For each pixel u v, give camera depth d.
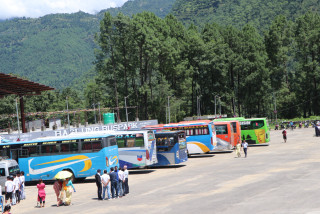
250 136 56.53
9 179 25.38
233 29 125.31
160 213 17.30
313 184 21.53
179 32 119.81
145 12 112.12
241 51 122.69
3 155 34.28
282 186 21.75
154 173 35.34
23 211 22.55
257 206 16.92
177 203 19.36
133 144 36.16
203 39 124.31
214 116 95.81
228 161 39.12
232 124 51.56
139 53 101.56
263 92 119.12
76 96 172.75
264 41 127.81
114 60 102.38
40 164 33.59
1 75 51.25
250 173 28.47
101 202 22.62
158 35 105.38
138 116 108.31
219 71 115.06
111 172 23.77
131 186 27.97
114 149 33.84
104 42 99.50
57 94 161.25
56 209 21.94
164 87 104.81
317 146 46.59
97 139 32.72
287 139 64.31
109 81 106.25
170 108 104.50
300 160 34.09
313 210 15.30
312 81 116.38
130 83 116.25
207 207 17.64
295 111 120.25
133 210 18.72
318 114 118.38
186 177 29.69
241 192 20.91
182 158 38.91
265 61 118.81
